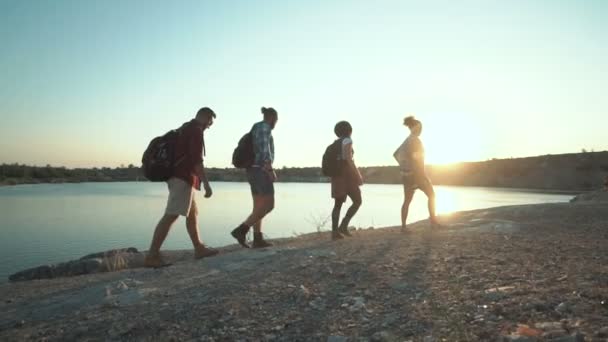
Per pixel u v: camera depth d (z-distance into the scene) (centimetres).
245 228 658
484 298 333
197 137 575
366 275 430
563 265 416
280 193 6856
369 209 3403
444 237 629
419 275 417
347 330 308
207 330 330
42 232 2262
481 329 280
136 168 19662
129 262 901
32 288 563
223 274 490
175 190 572
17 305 474
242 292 404
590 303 299
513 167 8681
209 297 400
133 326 349
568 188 6669
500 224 739
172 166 570
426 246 558
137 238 2028
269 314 350
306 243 688
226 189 9094
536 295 324
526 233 651
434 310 323
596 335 247
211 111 598
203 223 2547
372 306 347
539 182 7394
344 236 754
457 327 289
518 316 292
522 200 4097
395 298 360
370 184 11569
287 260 526
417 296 358
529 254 480
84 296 458
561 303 300
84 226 2544
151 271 555
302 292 388
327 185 12000
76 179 17425
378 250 548
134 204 4531
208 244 1750
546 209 906
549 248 515
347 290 391
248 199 5347
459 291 358
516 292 336
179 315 362
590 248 509
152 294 431
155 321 354
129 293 441
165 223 575
